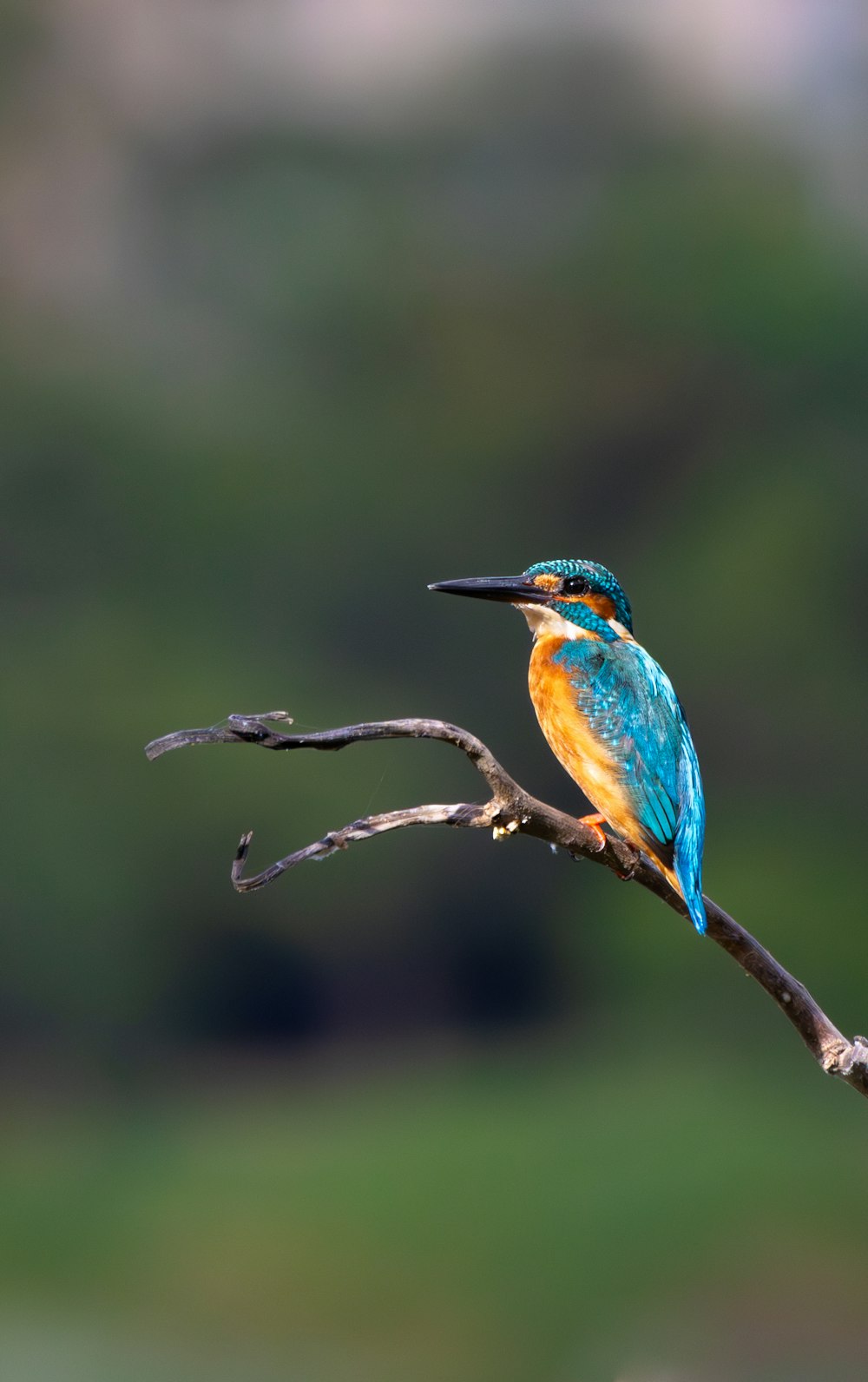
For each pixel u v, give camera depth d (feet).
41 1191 62.18
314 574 104.53
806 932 89.20
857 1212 52.70
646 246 112.98
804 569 102.37
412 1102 78.23
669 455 111.34
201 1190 61.36
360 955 96.63
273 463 107.45
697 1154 61.82
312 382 115.03
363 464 108.17
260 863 93.61
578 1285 47.75
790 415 110.42
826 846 96.12
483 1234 51.98
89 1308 47.67
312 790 94.73
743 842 95.96
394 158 118.42
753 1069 80.94
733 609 100.68
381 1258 50.93
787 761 100.42
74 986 90.43
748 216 113.70
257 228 116.37
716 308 110.01
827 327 109.19
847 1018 87.25
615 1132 66.23
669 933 90.33
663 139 119.24
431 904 97.45
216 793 93.04
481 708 102.58
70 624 100.01
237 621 104.12
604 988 91.71
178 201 117.19
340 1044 94.73
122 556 103.19
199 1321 46.09
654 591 104.32
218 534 104.63
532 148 118.52
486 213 118.52
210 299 116.67
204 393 112.98
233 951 94.63
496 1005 97.55
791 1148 62.69
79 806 91.97
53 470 103.65
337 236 116.37
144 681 96.89
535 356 111.75
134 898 91.50
